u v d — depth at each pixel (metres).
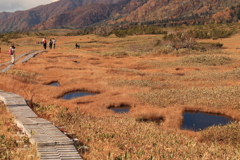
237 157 9.07
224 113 18.22
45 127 9.66
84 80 28.28
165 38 68.62
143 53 57.19
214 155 9.07
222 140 13.02
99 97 21.70
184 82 27.83
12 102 13.59
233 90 21.95
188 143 10.51
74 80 28.23
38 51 53.75
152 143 10.03
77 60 44.47
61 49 63.59
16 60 39.34
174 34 67.75
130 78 29.84
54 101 17.89
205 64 40.41
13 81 23.23
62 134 8.94
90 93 24.42
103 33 138.25
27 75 28.59
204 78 29.31
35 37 121.75
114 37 119.38
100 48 77.31
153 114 17.39
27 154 7.26
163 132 12.70
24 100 14.21
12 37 121.12
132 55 56.12
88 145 8.95
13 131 9.60
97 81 28.19
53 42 65.06
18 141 8.38
